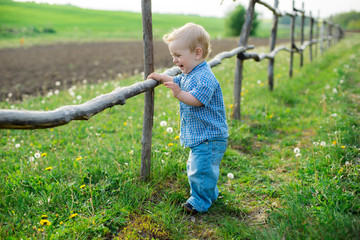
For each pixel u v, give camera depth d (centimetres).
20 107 638
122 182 275
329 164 296
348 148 319
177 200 264
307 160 321
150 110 268
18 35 2977
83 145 403
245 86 707
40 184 278
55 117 157
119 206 240
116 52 1934
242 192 280
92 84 925
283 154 363
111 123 498
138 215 238
